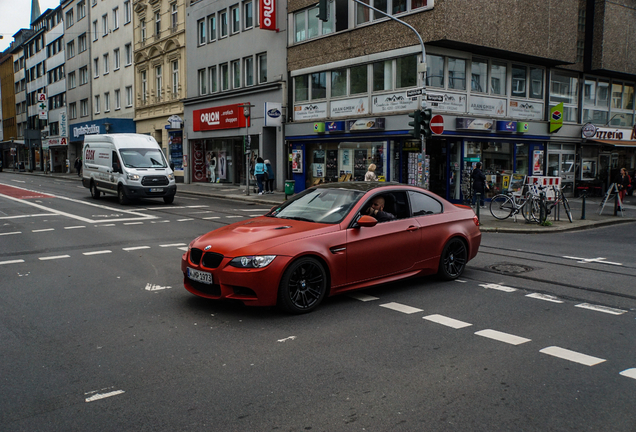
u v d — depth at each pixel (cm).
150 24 3809
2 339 514
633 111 2809
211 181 3316
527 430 336
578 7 2422
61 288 720
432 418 351
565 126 2433
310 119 2436
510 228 1402
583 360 458
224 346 490
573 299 671
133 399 380
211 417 352
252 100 2812
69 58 5512
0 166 6481
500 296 682
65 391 394
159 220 1503
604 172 2691
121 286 730
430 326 552
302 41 2445
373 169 1747
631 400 379
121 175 1962
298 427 338
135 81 4088
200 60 3269
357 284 644
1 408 367
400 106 1983
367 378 416
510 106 2191
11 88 7731
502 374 425
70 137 5147
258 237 592
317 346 489
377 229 661
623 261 945
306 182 2514
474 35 1873
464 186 2030
